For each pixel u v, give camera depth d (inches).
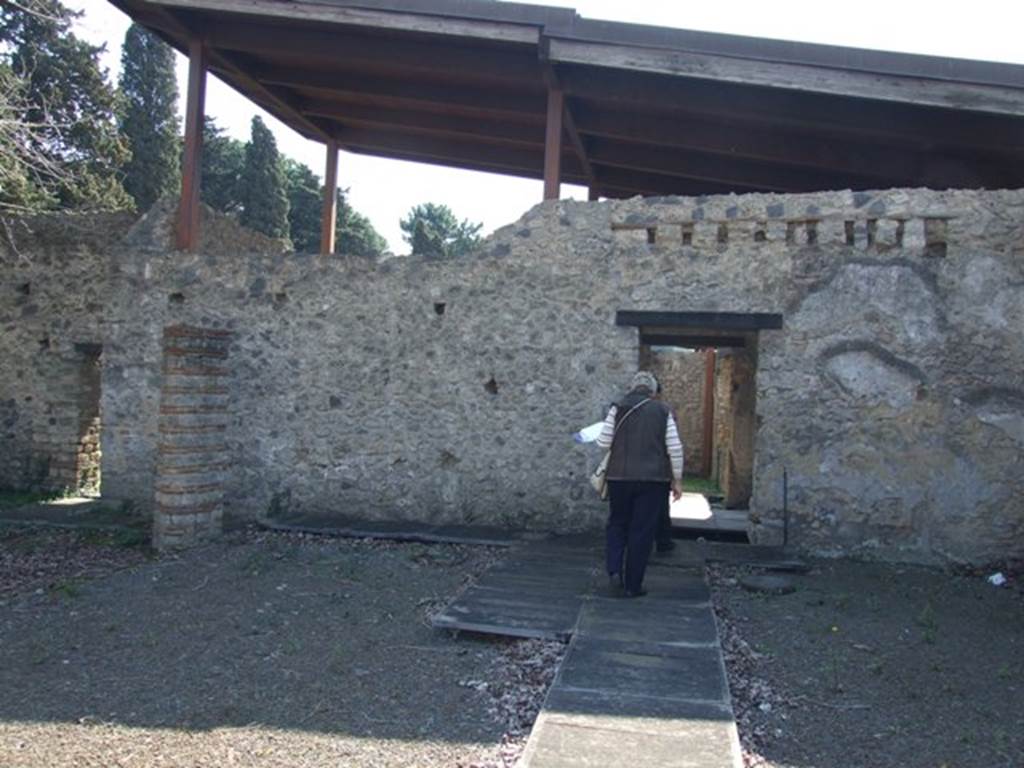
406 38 344.8
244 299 341.4
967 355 277.0
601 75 333.4
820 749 144.3
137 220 384.2
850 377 284.0
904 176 377.7
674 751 135.4
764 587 238.2
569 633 192.7
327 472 332.5
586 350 307.9
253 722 153.6
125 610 223.5
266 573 257.9
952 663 185.2
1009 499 273.4
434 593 236.7
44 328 402.0
